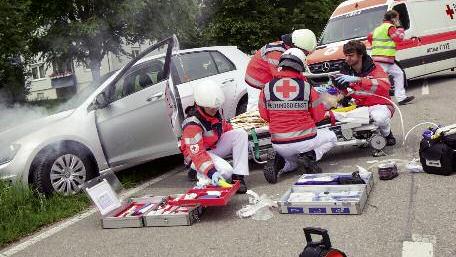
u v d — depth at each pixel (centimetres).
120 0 1504
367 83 581
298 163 531
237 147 520
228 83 794
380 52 892
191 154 480
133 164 643
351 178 465
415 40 1050
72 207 551
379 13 1052
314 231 247
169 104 590
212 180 473
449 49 1128
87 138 600
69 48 1532
